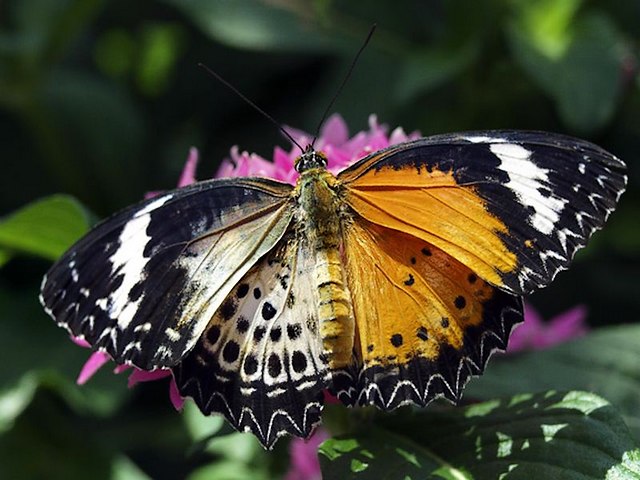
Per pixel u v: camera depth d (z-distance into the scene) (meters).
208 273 0.37
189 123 0.54
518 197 0.37
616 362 0.42
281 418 0.37
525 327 0.45
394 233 0.38
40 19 0.52
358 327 0.37
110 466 0.49
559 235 0.36
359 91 0.50
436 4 0.52
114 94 0.55
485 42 0.50
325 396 0.38
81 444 0.49
